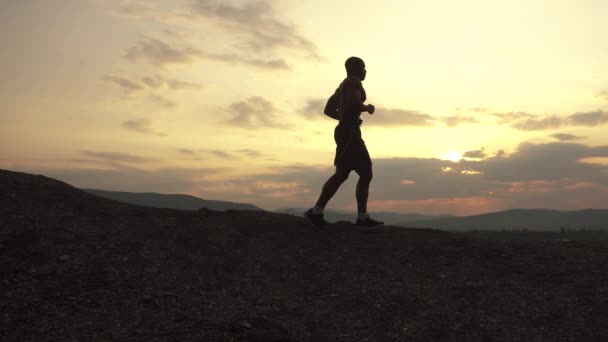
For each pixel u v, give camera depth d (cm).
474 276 429
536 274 430
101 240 441
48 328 302
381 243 502
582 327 338
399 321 353
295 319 348
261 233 507
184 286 383
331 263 452
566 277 419
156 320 327
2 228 430
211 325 325
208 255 445
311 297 387
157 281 385
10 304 323
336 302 379
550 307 370
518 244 507
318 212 525
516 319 354
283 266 440
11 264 376
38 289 347
